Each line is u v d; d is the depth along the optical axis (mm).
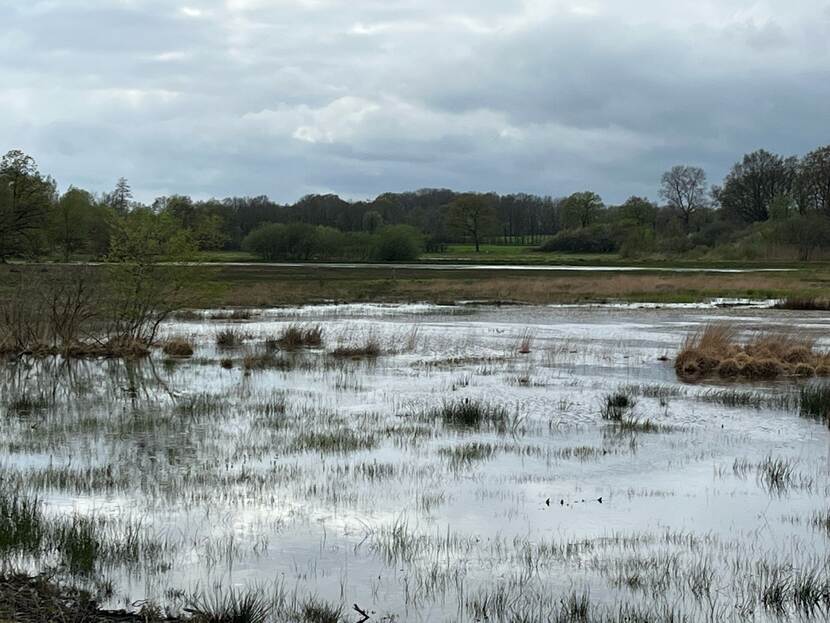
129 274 27672
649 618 7434
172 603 7551
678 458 13461
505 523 10094
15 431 14898
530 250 148000
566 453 13672
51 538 9039
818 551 9242
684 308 46375
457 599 7840
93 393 19344
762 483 11992
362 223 149250
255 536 9453
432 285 60312
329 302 48531
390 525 9938
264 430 15148
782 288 57406
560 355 27047
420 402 18328
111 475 11859
